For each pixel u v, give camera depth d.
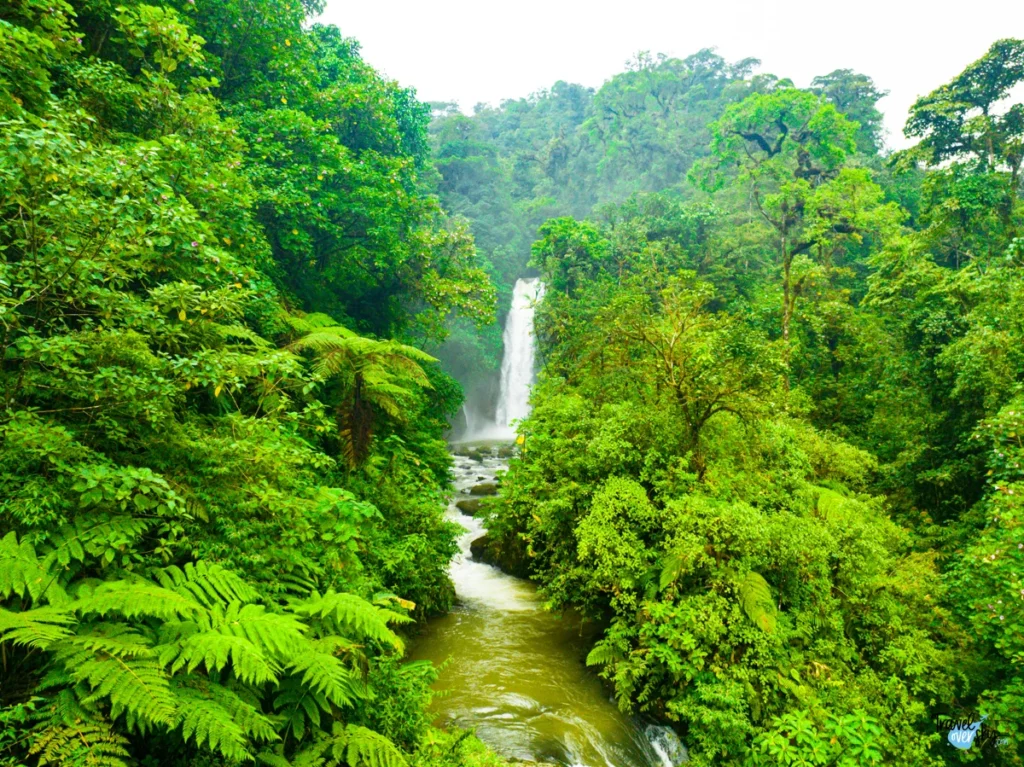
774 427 10.09
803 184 19.56
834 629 6.86
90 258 3.57
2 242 3.96
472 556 11.88
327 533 4.82
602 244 28.08
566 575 8.20
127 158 4.05
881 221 19.30
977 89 17.84
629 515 7.36
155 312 3.94
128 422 3.94
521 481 9.95
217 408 5.55
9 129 3.09
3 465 3.06
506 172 52.31
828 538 7.10
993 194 16.45
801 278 19.05
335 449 7.77
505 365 36.38
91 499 3.00
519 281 40.22
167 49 7.37
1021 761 6.05
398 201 13.16
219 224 6.45
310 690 3.47
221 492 4.16
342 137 15.13
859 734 5.57
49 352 3.30
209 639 2.78
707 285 9.79
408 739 4.22
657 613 6.49
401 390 7.63
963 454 12.30
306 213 10.53
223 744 2.47
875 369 18.11
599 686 7.02
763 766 5.45
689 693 6.16
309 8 16.34
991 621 6.63
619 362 10.13
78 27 6.89
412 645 7.65
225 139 7.07
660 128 53.53
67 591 2.90
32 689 2.60
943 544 10.67
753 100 24.58
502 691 6.72
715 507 7.11
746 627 6.21
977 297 14.04
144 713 2.31
